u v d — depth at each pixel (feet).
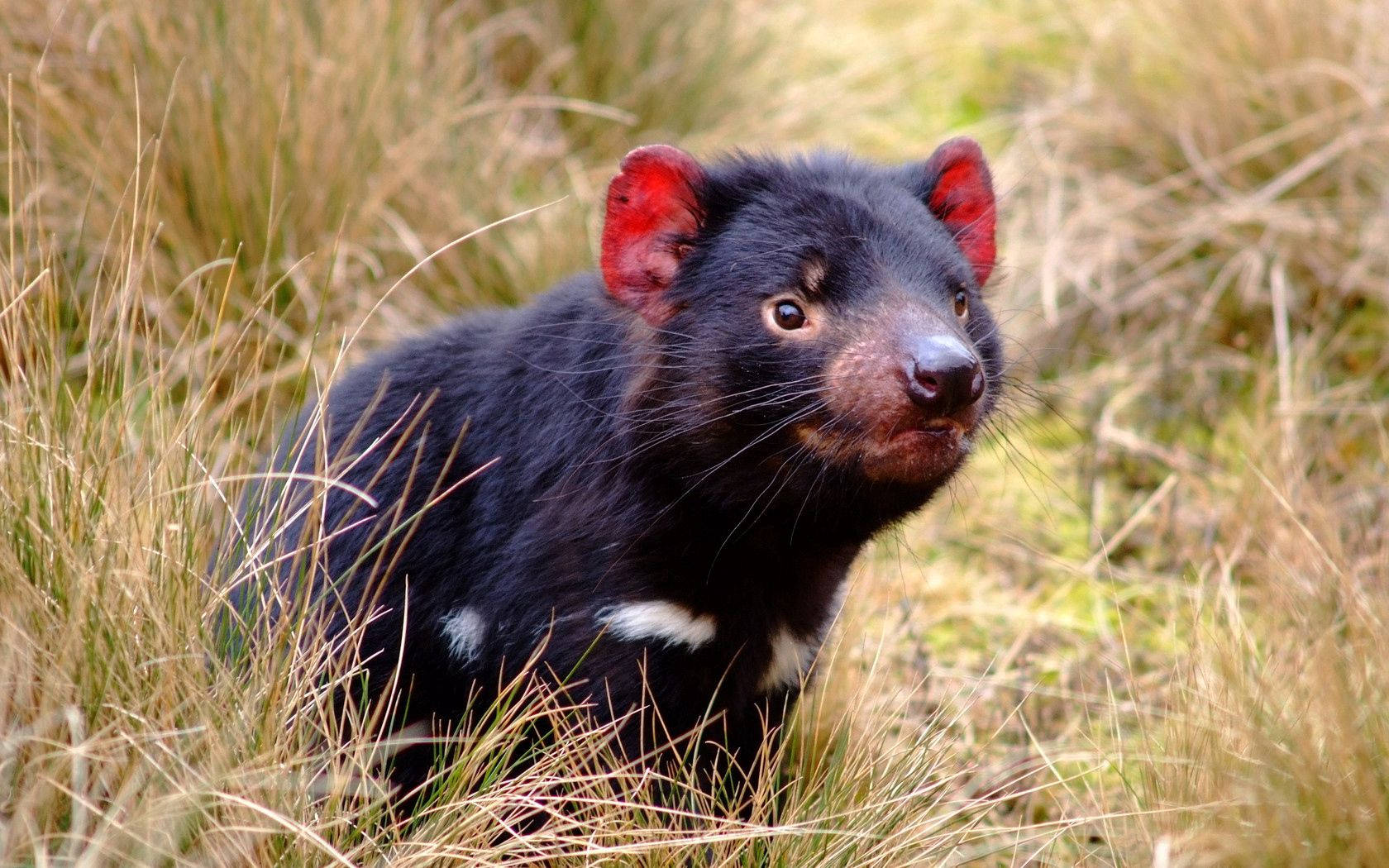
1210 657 20.61
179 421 17.79
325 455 17.33
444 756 17.56
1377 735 17.46
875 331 16.76
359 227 28.40
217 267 27.07
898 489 17.44
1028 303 33.35
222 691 15.93
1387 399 30.50
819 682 21.77
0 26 27.04
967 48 43.88
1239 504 27.37
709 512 17.81
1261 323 32.63
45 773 14.21
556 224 30.66
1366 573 24.11
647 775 17.34
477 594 18.70
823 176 18.65
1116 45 37.86
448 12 33.42
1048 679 24.95
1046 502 29.94
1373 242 31.83
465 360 19.86
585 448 18.02
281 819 14.24
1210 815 17.44
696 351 17.48
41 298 17.72
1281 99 33.71
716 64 37.42
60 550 15.83
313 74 28.19
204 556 17.51
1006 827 19.40
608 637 17.87
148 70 27.22
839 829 17.88
